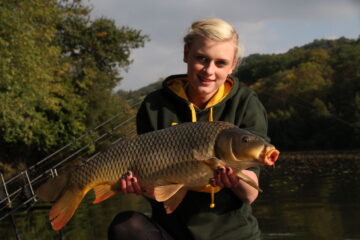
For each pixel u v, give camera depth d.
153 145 2.71
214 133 2.62
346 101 50.62
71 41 26.25
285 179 16.67
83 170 2.84
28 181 5.37
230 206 3.17
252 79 91.06
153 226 3.07
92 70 25.78
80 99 23.69
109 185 2.80
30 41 15.55
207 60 3.08
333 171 19.58
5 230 7.54
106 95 26.20
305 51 87.62
